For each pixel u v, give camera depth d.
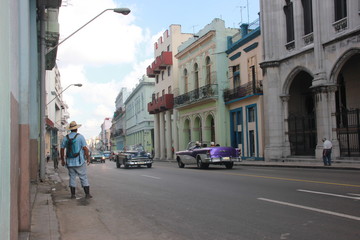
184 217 7.54
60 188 13.52
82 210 8.82
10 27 3.76
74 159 10.55
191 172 19.03
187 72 43.41
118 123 108.62
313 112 27.64
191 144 24.84
